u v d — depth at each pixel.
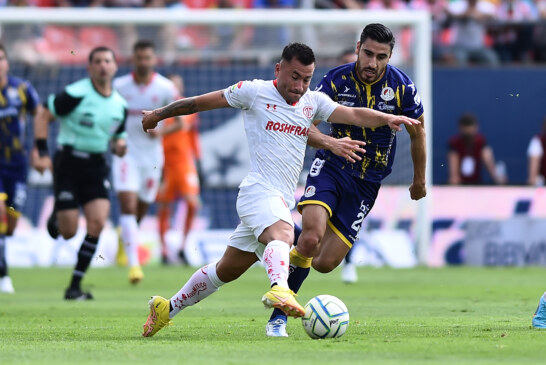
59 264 64.94
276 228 22.42
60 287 48.03
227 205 66.31
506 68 69.69
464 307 34.88
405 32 69.44
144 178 51.28
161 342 22.83
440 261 66.38
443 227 66.62
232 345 21.81
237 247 23.20
